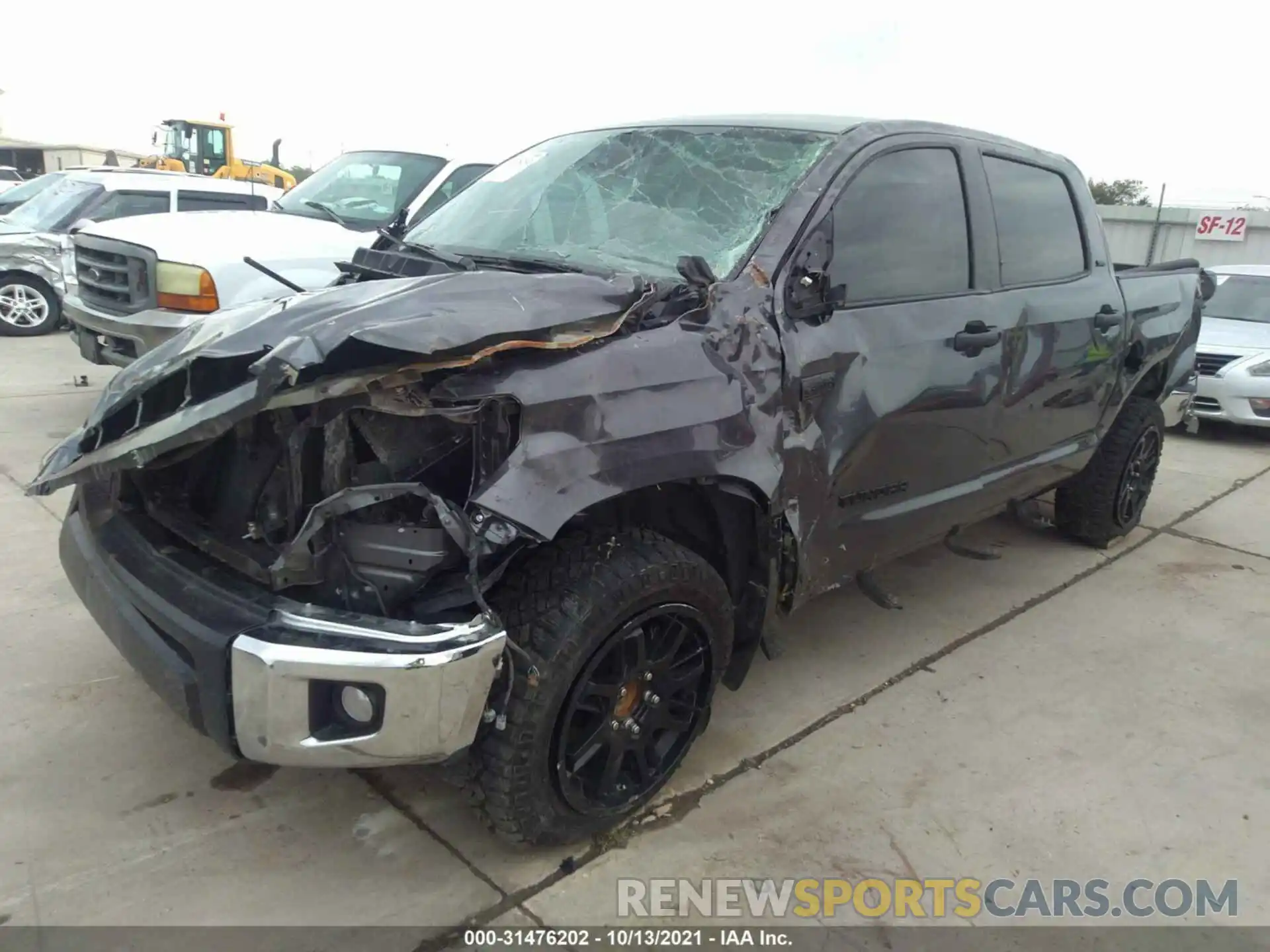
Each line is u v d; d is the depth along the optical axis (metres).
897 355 3.21
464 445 2.40
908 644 4.06
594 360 2.40
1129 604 4.59
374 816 2.80
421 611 2.32
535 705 2.38
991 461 3.90
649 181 3.32
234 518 2.54
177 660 2.31
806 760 3.18
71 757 2.98
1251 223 19.08
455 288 2.46
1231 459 7.75
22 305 10.46
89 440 2.72
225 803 2.82
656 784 2.83
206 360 2.32
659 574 2.54
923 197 3.46
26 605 3.90
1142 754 3.32
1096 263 4.55
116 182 10.77
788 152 3.21
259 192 11.10
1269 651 4.14
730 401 2.65
